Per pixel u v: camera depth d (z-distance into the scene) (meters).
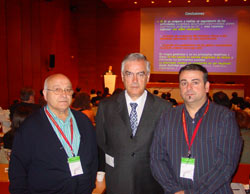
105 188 2.14
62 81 1.77
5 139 2.58
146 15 12.31
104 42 13.26
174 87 10.81
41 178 1.68
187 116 1.72
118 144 1.90
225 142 1.59
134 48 12.98
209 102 1.74
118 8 12.70
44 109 1.82
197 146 1.64
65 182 1.70
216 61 11.97
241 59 11.77
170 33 12.17
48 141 1.71
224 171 1.56
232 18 11.68
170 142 1.72
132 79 1.84
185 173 1.64
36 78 9.34
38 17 9.41
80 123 1.90
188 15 11.97
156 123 1.91
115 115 1.95
